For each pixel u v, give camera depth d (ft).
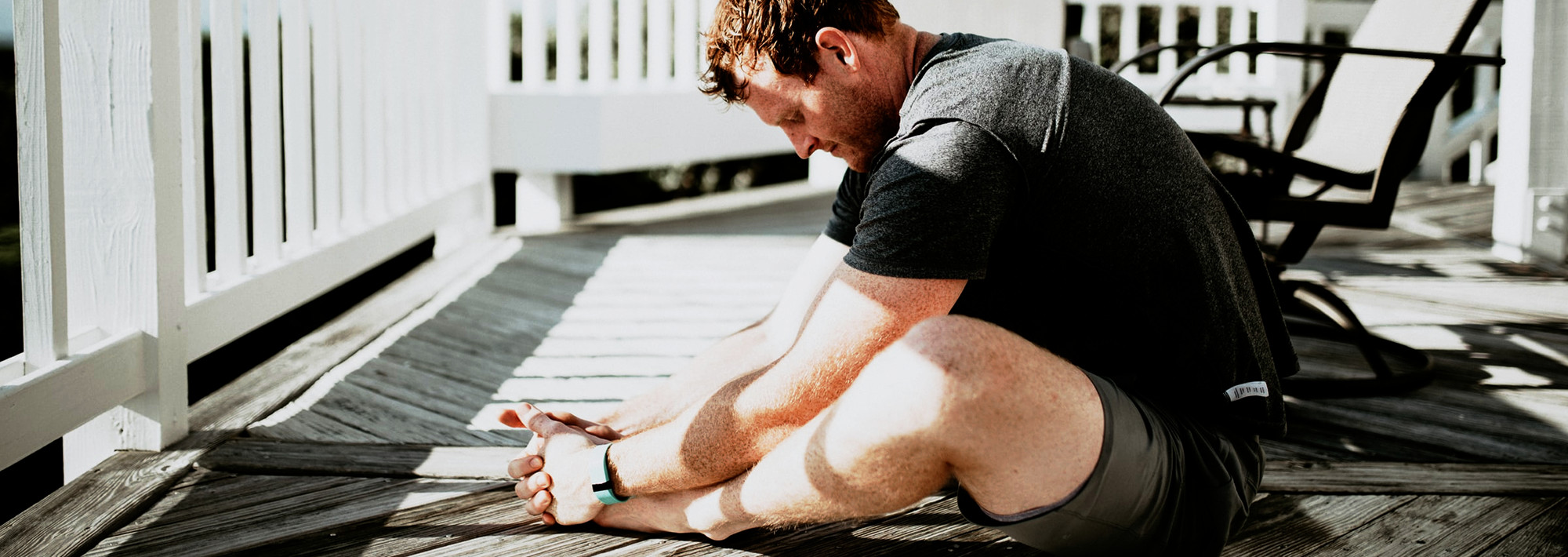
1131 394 3.59
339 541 4.42
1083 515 3.34
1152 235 3.54
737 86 3.95
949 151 3.40
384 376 7.07
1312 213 6.40
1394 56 6.22
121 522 4.57
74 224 5.33
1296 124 8.13
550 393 6.74
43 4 4.71
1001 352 3.15
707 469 3.81
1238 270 3.82
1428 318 8.86
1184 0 18.03
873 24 3.84
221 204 6.72
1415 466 5.36
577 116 13.12
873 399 3.20
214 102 6.59
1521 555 4.37
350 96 9.07
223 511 4.74
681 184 19.95
